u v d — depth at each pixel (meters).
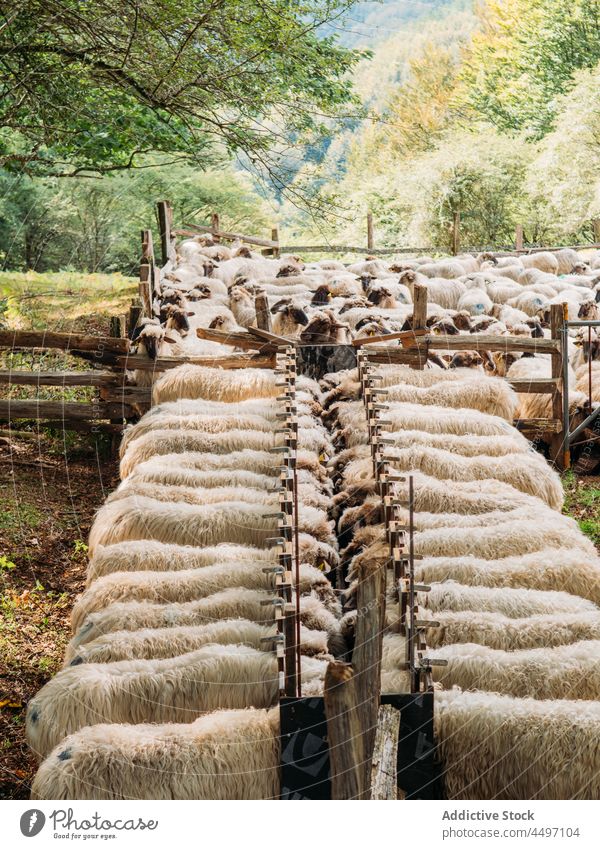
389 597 6.72
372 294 16.86
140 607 6.75
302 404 11.12
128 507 8.12
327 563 7.75
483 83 47.38
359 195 37.38
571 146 32.34
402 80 58.38
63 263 23.92
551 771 5.39
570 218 32.56
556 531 7.83
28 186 21.77
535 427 12.29
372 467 8.83
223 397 11.24
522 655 6.18
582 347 14.18
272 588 7.16
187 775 5.25
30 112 12.25
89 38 10.95
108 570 7.45
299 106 11.92
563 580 7.24
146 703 5.98
